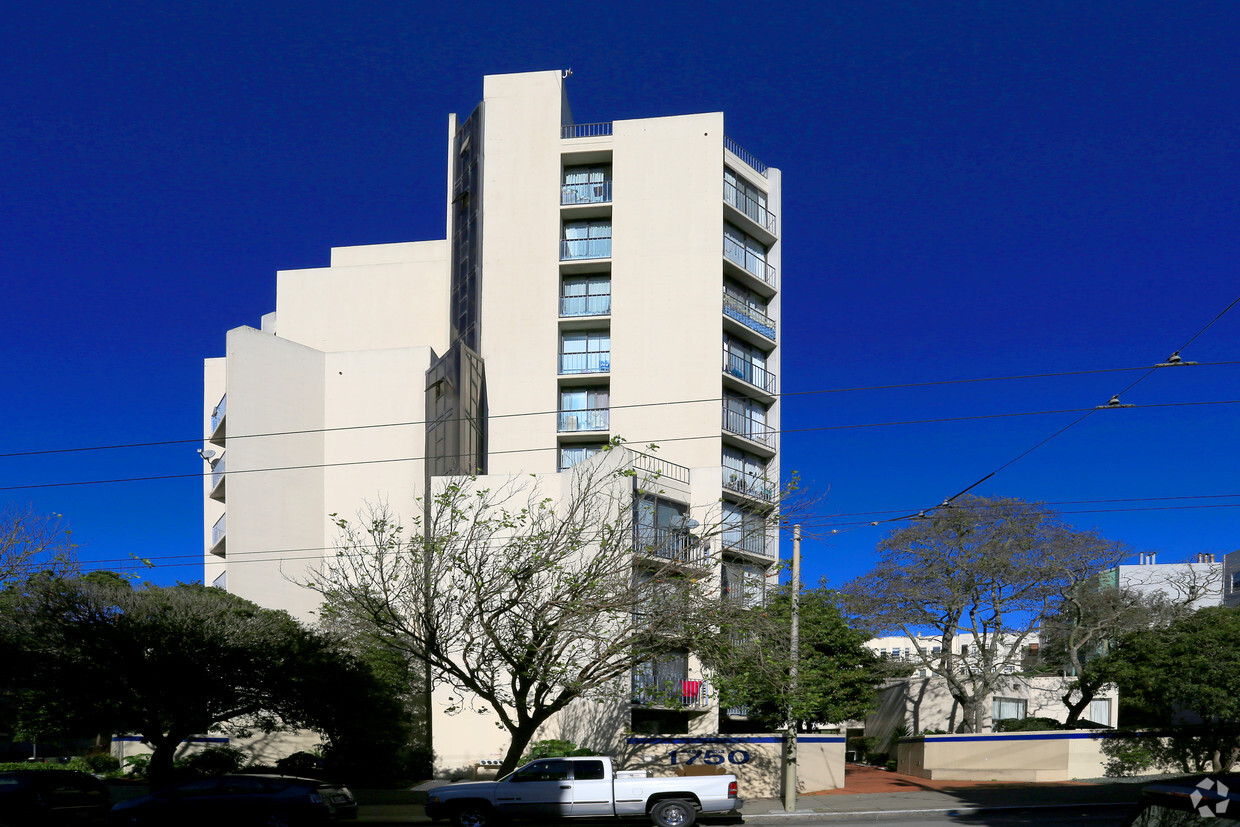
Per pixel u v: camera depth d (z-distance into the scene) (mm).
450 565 23797
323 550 39938
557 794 20391
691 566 24797
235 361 39000
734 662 23875
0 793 19625
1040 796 25859
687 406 38000
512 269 40094
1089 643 37031
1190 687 28734
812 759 29156
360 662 29453
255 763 34781
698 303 38875
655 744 28297
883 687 46312
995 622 35406
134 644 25938
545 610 22422
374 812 24734
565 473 33625
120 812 20344
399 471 40219
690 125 40438
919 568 35438
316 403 41188
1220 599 51250
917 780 32062
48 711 27156
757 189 43250
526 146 41062
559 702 22844
